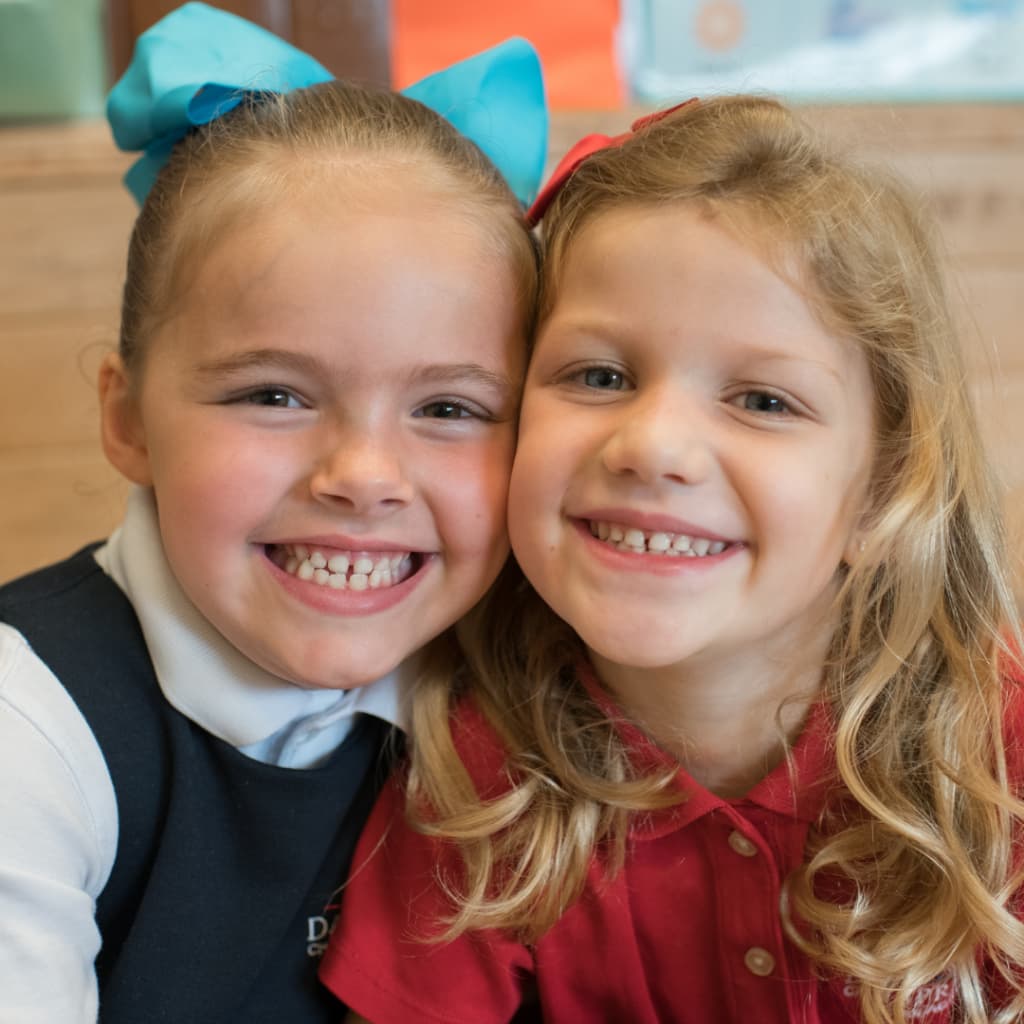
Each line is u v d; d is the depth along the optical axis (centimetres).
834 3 166
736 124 76
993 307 174
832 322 70
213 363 73
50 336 152
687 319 68
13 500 155
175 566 76
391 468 73
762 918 76
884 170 79
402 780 85
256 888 79
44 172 148
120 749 76
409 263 72
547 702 84
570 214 76
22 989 67
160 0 146
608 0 156
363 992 80
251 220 73
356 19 142
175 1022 77
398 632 78
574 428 71
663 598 69
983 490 83
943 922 75
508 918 79
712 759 81
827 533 71
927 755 79
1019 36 170
